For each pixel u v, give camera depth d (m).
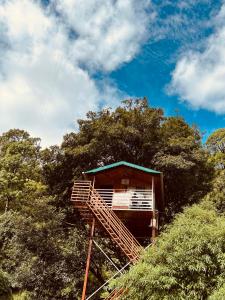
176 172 29.25
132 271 14.19
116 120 33.16
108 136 30.06
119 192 22.52
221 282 12.55
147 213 21.12
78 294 24.88
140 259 15.52
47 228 26.44
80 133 32.06
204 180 31.61
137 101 34.66
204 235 13.80
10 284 24.73
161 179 23.05
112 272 28.16
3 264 26.58
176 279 13.31
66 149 31.16
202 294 12.84
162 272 13.42
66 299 24.52
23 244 25.58
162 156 29.47
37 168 39.31
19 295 24.58
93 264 28.33
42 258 25.45
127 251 18.83
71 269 25.67
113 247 28.31
